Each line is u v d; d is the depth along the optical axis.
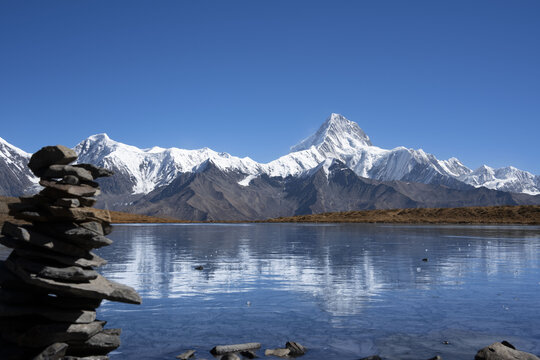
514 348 9.08
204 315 11.92
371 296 14.42
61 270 7.81
